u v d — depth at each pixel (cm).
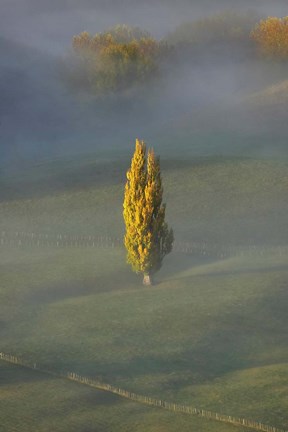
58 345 13738
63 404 11319
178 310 15400
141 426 10619
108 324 14775
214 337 14050
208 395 11575
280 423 10600
